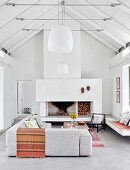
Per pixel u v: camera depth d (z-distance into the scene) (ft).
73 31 37.45
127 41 30.76
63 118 35.63
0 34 27.96
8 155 19.22
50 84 36.78
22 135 19.24
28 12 28.30
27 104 45.96
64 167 16.53
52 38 16.98
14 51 40.78
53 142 19.19
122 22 25.95
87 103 38.37
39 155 19.16
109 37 35.06
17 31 30.68
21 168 16.34
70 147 19.16
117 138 26.73
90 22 33.45
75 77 37.45
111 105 40.19
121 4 22.11
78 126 26.18
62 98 36.76
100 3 25.12
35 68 40.81
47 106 38.45
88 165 16.96
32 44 40.75
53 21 37.45
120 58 32.40
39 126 25.61
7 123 34.12
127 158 18.70
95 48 40.83
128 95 32.91
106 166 16.74
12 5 23.32
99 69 40.86
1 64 30.50
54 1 30.81
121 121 29.35
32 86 40.65
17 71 40.81
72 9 33.81
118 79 35.06
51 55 37.58
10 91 36.45
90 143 19.19
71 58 37.52
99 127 34.47
